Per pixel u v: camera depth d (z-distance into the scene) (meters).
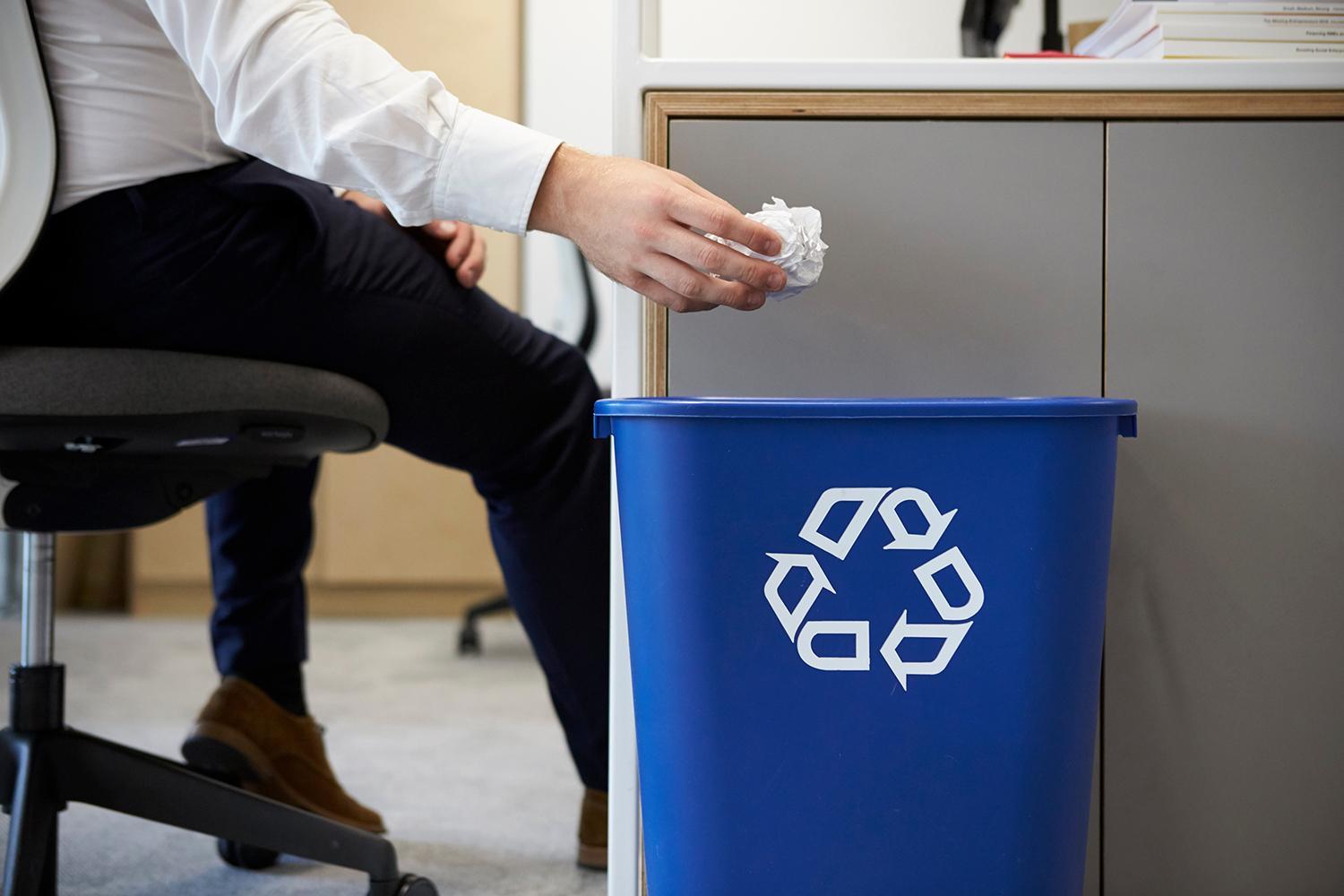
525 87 2.59
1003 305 0.99
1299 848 1.00
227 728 1.26
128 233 0.94
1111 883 1.00
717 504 0.79
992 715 0.80
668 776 0.82
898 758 0.80
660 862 0.83
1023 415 0.79
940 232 0.99
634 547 0.82
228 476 1.07
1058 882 0.83
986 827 0.81
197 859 1.32
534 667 2.61
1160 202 0.99
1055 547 0.80
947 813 0.81
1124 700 1.00
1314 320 0.99
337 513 3.27
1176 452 1.00
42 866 0.96
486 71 2.55
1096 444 0.81
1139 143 0.99
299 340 1.02
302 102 0.86
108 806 1.00
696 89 0.99
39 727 1.00
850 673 0.80
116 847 1.37
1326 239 0.99
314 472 1.34
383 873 1.10
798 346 0.99
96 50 0.92
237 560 1.30
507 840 1.41
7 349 0.91
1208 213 0.99
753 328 0.99
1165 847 1.00
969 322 0.99
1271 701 1.00
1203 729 1.00
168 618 3.36
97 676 2.44
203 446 1.02
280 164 0.89
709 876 0.82
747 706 0.80
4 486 0.98
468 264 1.13
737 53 1.89
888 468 0.79
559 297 2.81
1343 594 1.00
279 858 1.33
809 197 0.99
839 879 0.81
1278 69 0.99
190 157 0.97
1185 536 1.00
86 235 0.94
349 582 3.28
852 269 0.99
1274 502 1.00
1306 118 0.99
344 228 1.04
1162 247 0.99
